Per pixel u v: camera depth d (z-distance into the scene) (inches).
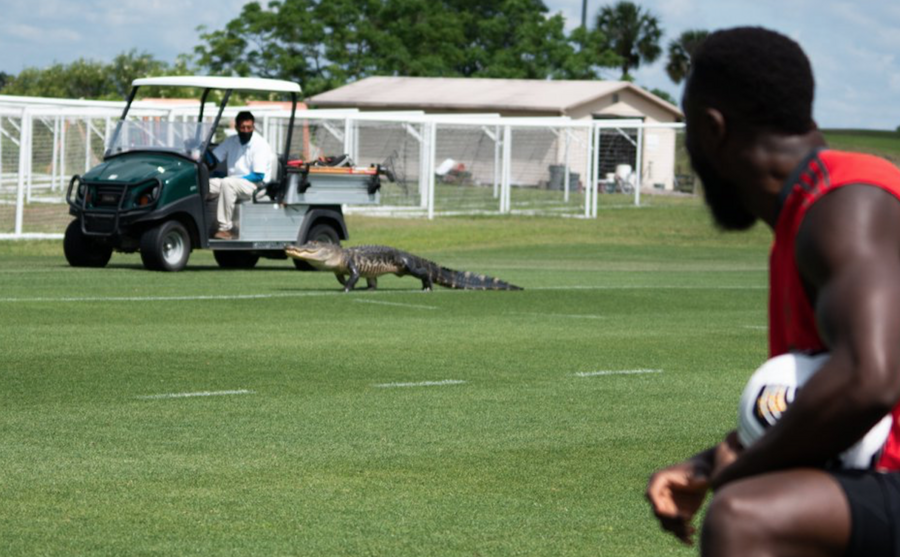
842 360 186.4
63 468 521.0
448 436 606.2
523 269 1828.2
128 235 1571.1
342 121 2864.2
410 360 861.8
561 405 700.7
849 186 197.9
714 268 1952.5
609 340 1005.8
